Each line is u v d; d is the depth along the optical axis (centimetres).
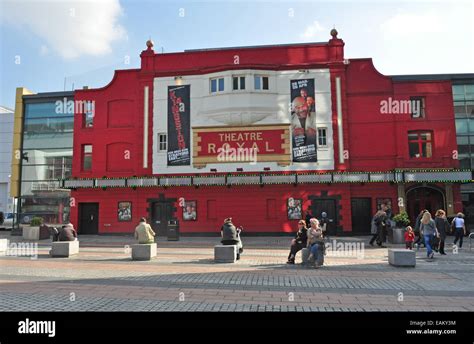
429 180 2320
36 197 3145
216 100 2547
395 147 2475
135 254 1395
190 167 2573
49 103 3216
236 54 2633
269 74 2556
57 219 3111
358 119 2520
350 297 812
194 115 2609
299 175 2398
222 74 2561
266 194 2488
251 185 2500
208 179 2467
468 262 1327
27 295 827
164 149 2636
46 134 3192
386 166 2466
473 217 2662
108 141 2695
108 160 2691
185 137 2598
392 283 966
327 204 2456
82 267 1217
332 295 830
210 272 1126
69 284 948
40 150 3181
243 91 2509
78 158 2723
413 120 2489
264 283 961
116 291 867
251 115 2503
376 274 1095
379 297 813
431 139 2495
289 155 2500
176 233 2231
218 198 2525
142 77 2683
